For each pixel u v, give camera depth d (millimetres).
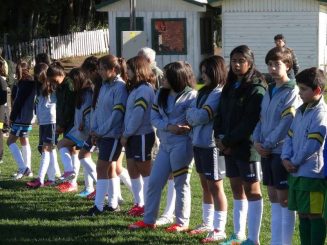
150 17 53312
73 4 73188
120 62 14656
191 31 53156
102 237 13000
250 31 50156
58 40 66938
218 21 66812
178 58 53469
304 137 10500
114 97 14312
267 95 11375
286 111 10992
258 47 50219
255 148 11484
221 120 11984
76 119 16438
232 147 11727
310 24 49531
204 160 12586
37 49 64188
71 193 17312
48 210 15359
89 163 16484
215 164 12516
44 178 19156
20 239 12891
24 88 19094
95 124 14633
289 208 10891
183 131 12883
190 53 53406
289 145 10758
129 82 14148
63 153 17219
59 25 71875
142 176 14336
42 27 69625
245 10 50000
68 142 17109
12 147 19469
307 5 49344
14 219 14516
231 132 11648
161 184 13367
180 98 13070
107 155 14469
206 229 13242
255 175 11789
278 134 11000
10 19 64438
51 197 16844
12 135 19422
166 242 12633
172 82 13039
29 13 63531
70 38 68750
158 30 53406
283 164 10781
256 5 49812
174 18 53156
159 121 13133
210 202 13195
